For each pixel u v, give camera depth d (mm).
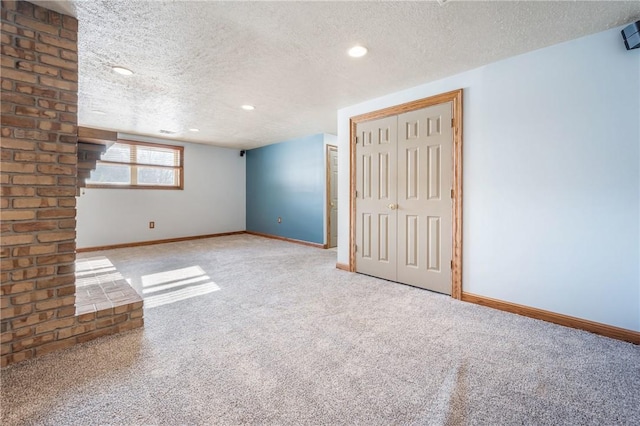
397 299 2715
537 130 2277
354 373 1589
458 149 2688
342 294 2848
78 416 1259
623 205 1966
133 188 5453
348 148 3695
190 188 6215
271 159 6453
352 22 1865
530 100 2303
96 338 1928
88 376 1533
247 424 1229
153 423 1229
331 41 2096
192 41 2084
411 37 2051
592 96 2051
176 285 3117
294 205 5949
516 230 2400
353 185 3635
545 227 2266
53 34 1738
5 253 1603
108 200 5180
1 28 1582
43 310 1727
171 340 1927
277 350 1815
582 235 2115
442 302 2645
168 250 5078
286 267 3908
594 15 1806
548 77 2219
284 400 1376
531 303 2338
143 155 5582
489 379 1541
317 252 4965
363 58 2363
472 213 2637
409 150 3086
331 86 2967
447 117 2775
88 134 2314
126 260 4270
